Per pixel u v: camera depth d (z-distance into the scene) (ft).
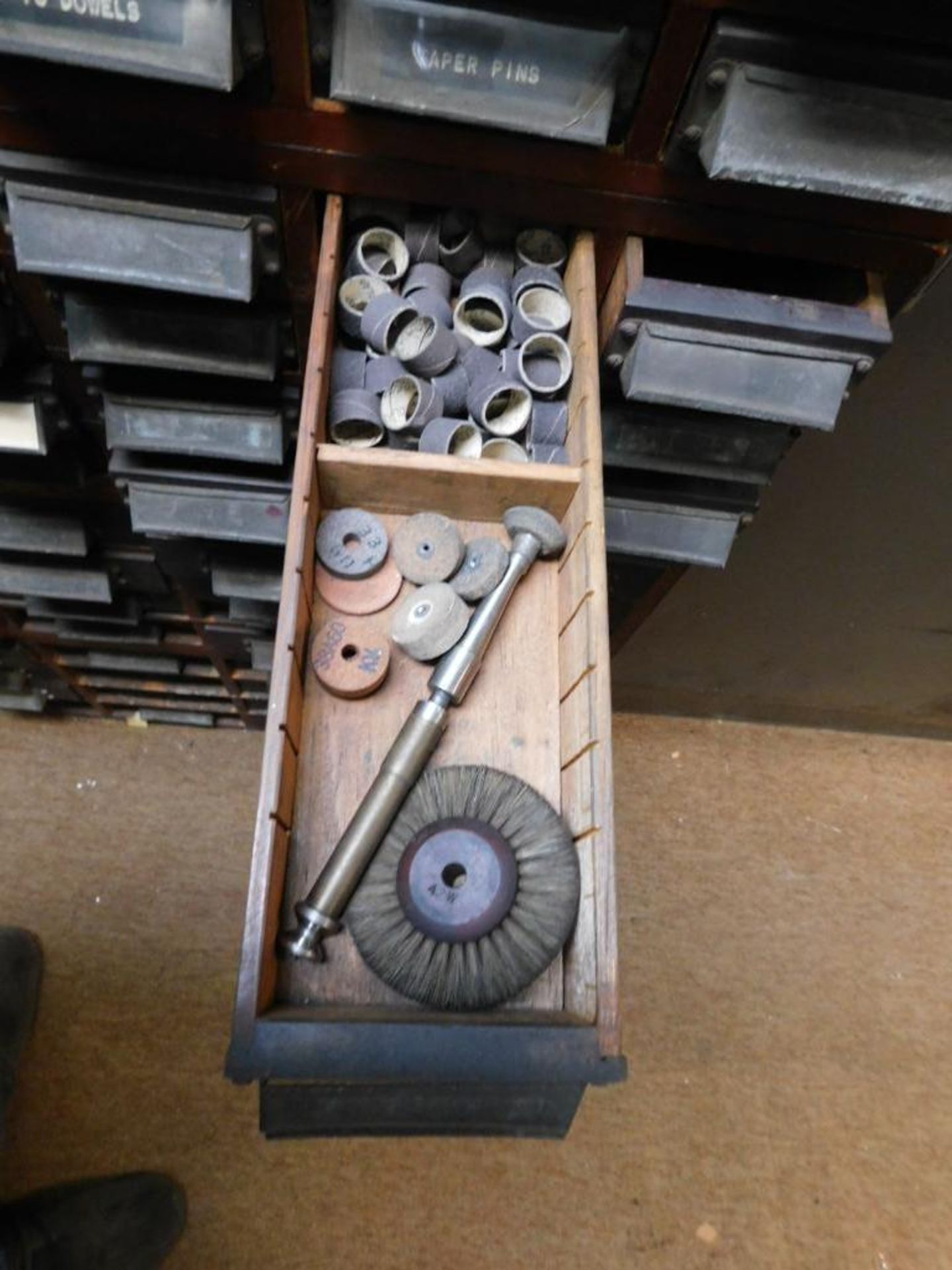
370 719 2.06
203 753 5.07
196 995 4.41
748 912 4.90
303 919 1.81
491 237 2.25
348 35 1.67
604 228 2.11
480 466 2.04
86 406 2.59
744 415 2.18
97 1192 3.73
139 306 2.12
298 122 1.83
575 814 1.96
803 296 2.40
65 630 3.96
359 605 2.10
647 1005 4.60
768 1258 4.05
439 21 1.65
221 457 2.52
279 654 1.83
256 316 2.17
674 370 2.13
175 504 2.73
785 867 5.06
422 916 1.80
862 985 4.77
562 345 2.21
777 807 5.24
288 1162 4.06
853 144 1.76
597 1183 4.13
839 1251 4.10
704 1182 4.18
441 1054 1.61
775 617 4.21
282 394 2.45
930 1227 4.19
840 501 3.31
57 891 4.60
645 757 5.30
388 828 1.92
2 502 3.00
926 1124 4.44
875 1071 4.54
